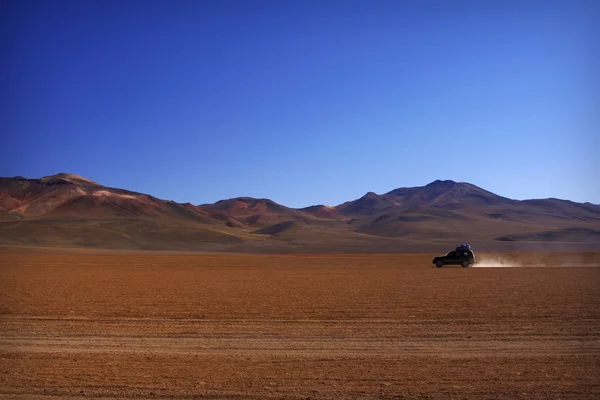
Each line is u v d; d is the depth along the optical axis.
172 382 13.14
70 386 12.80
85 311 24.94
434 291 33.66
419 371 14.15
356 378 13.48
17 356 15.92
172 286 38.56
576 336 18.55
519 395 12.13
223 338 18.58
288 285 39.28
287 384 12.98
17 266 68.19
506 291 33.25
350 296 30.98
